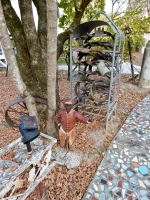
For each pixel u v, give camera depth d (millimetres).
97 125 3004
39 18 2430
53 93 1998
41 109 2578
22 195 1015
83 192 1796
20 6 2094
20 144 1308
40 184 1370
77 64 2992
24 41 2381
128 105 3859
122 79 5879
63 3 3131
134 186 1843
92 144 2518
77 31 2488
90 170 2068
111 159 2215
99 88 3104
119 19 4340
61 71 7207
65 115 2045
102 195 1741
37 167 1175
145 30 4391
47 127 2396
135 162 2174
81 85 5223
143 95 4480
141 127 2928
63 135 2199
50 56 1697
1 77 6285
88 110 3549
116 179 1926
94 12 3643
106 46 2742
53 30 1542
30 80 2521
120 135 2709
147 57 4691
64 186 1859
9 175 976
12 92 4723
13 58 1587
